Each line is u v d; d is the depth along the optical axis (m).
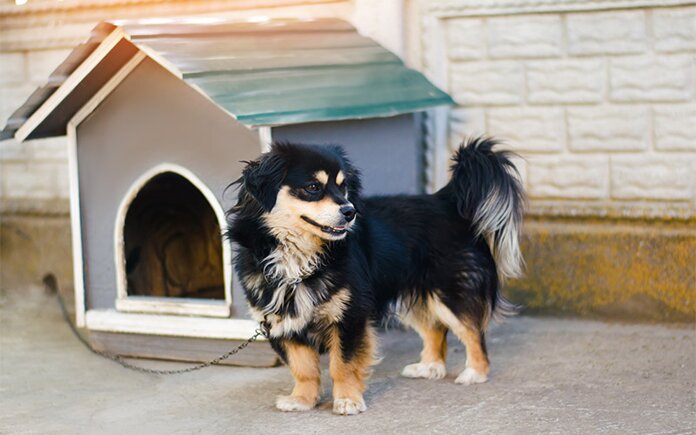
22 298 7.20
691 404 4.42
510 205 4.87
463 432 4.11
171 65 4.84
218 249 6.48
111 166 5.46
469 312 4.84
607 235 5.98
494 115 6.23
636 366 5.08
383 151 5.69
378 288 4.69
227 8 6.68
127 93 5.35
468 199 4.87
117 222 5.48
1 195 7.33
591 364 5.14
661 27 5.80
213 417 4.46
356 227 4.57
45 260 7.24
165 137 5.28
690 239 5.80
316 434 4.16
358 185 4.60
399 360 5.39
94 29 4.93
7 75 7.33
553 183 6.13
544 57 6.06
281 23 5.87
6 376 5.27
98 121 5.46
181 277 6.29
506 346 5.56
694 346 5.43
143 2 6.86
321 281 4.36
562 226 6.09
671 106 5.84
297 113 4.84
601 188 6.03
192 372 5.25
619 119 5.95
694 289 5.83
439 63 6.29
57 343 6.01
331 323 4.45
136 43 4.92
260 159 4.43
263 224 4.42
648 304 5.94
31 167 7.28
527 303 6.20
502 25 6.13
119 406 4.69
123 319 5.49
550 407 4.43
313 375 4.57
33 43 7.24
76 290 5.64
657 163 5.90
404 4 6.29
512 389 4.73
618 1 5.84
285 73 5.24
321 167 4.32
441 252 4.84
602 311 6.04
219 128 5.12
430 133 6.34
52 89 5.19
